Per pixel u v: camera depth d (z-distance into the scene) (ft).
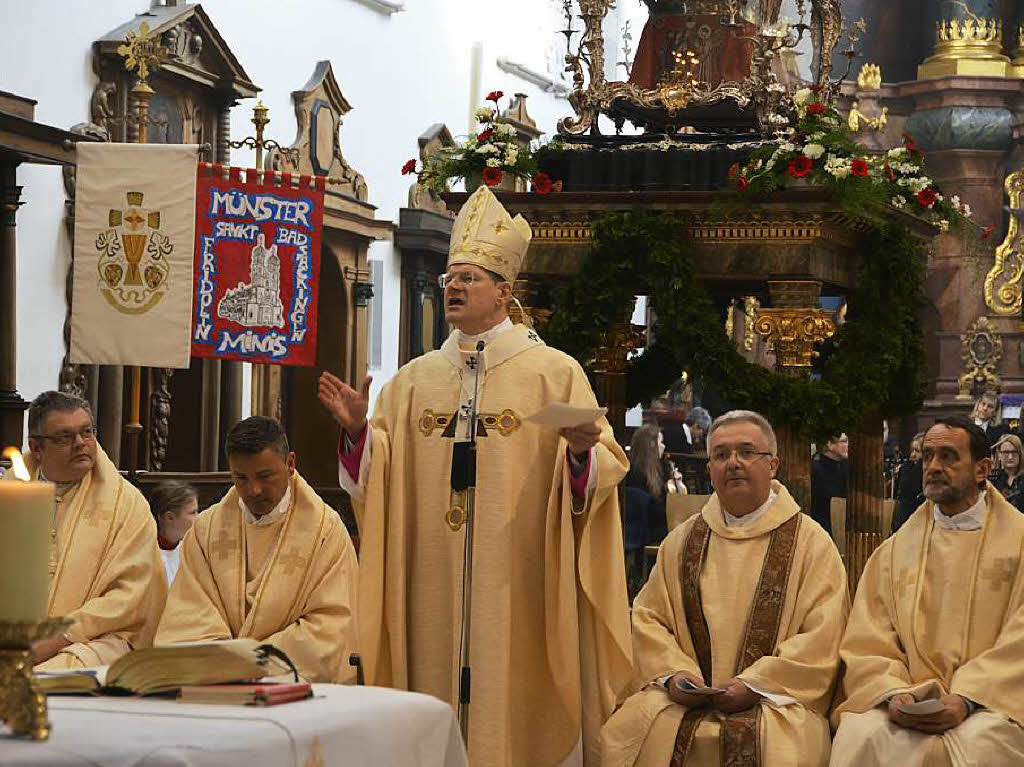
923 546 21.84
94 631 19.95
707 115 33.04
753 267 29.25
